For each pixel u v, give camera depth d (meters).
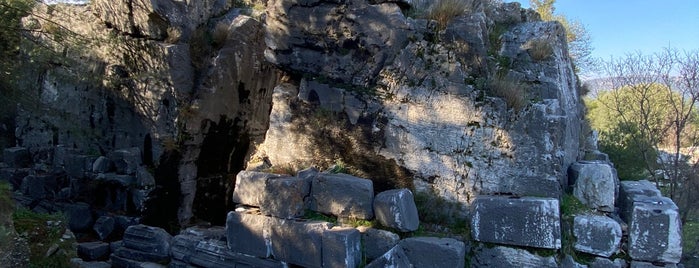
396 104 4.83
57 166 9.12
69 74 8.39
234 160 8.64
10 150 10.02
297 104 5.35
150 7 7.41
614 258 3.92
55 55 8.20
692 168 10.73
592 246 3.96
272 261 4.69
